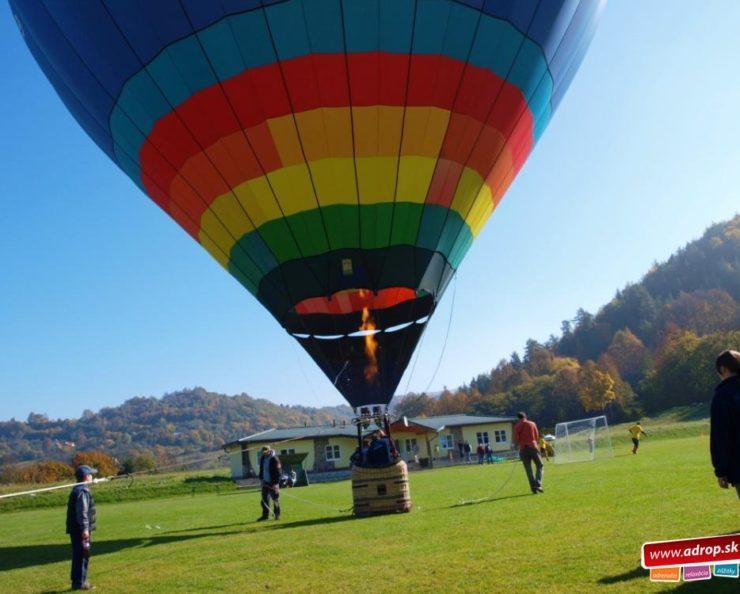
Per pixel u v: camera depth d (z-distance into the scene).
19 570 9.45
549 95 13.73
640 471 14.73
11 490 38.03
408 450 53.62
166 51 11.19
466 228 13.70
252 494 30.08
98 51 11.78
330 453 51.06
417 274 13.02
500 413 104.38
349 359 13.59
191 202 13.12
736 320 121.19
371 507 11.89
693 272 161.75
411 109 11.59
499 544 7.32
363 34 10.85
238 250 13.20
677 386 84.69
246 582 6.80
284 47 10.85
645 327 137.88
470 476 23.31
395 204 12.34
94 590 7.34
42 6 12.11
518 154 14.02
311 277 12.75
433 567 6.55
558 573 5.78
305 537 9.57
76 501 7.72
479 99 12.05
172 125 11.97
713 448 5.34
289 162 11.77
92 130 13.94
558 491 12.30
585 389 89.75
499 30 11.59
